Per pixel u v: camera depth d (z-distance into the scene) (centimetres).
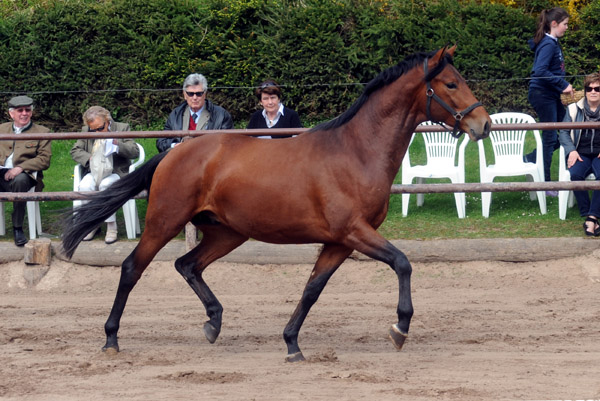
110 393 616
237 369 688
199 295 782
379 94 711
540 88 1200
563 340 779
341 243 704
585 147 1117
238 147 737
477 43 1520
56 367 692
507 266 1047
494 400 588
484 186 1022
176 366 701
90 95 1538
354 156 702
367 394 605
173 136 1021
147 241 754
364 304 945
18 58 1530
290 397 600
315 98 1527
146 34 1566
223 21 1559
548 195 1234
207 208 740
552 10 1199
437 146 1188
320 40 1518
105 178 1088
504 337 791
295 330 718
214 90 1543
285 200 704
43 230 1159
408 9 1552
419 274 1045
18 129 1129
